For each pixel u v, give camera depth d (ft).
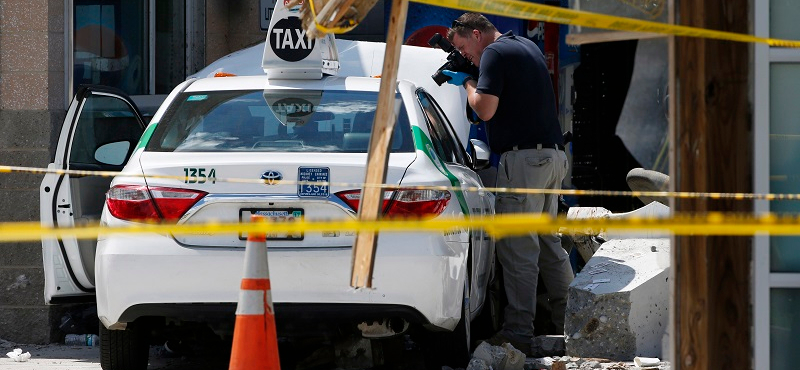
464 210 81.35
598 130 149.07
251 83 90.68
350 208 76.18
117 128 109.50
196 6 163.43
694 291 42.78
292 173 76.54
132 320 77.36
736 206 42.42
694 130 42.45
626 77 144.15
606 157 149.38
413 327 83.05
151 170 77.87
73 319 113.80
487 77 97.86
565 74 151.84
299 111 85.97
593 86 148.97
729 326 42.86
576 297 93.25
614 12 43.86
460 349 82.74
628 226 39.24
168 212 76.59
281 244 76.43
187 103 87.56
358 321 76.89
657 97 44.78
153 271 76.13
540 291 110.42
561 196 115.34
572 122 151.43
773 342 44.60
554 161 98.94
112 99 103.65
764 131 42.65
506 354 84.64
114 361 84.74
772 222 38.91
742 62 42.34
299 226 41.81
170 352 99.45
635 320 91.30
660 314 91.97
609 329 91.45
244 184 76.48
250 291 60.90
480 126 144.77
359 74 131.95
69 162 96.63
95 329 114.52
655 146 44.86
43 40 113.29
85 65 147.33
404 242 76.33
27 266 111.45
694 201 42.52
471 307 87.20
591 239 109.09
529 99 98.22
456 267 78.59
